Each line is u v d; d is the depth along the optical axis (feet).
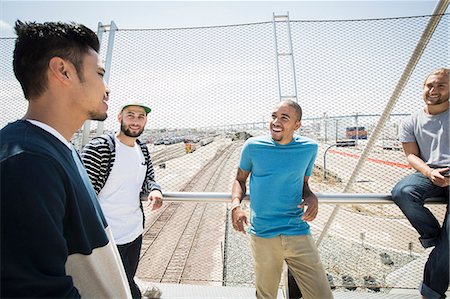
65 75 2.40
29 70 2.32
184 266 16.92
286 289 6.29
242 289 6.79
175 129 6.91
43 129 2.27
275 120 5.35
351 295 6.48
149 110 5.51
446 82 4.61
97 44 2.70
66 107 2.49
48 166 1.97
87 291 2.39
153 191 5.68
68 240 2.25
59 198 2.00
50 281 1.81
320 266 5.23
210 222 23.45
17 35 2.37
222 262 16.88
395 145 6.79
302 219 5.09
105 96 2.80
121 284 2.73
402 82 5.43
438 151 4.69
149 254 18.61
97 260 2.49
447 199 4.70
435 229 4.53
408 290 6.55
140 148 5.98
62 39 2.36
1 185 1.75
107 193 5.06
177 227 22.63
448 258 4.14
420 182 4.78
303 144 5.47
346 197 5.48
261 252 5.43
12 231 1.71
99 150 4.94
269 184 5.39
